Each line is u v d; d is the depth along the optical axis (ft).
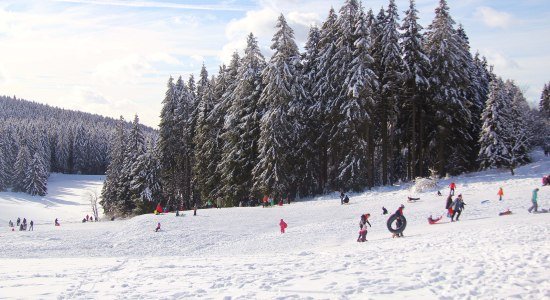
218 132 171.32
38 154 367.04
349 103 133.08
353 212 114.62
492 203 100.32
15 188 360.28
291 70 147.43
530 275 32.55
